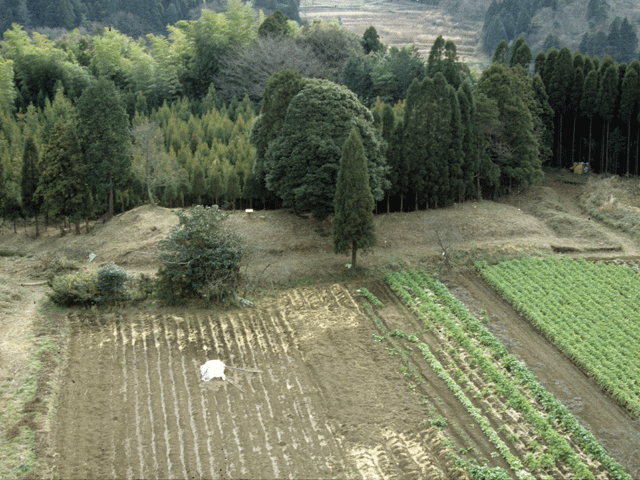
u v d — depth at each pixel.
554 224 50.19
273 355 32.69
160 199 55.62
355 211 39.78
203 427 26.80
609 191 55.94
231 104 78.38
